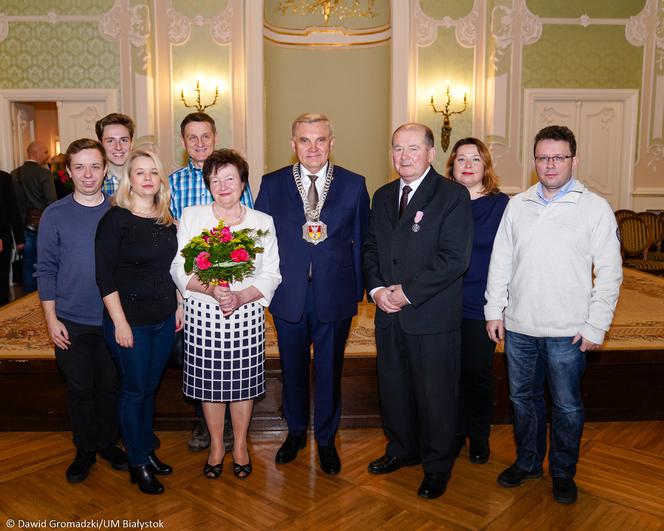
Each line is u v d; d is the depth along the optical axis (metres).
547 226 2.31
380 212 2.54
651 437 3.04
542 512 2.35
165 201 2.40
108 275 2.28
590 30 6.75
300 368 2.71
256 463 2.76
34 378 3.13
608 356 3.20
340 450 2.91
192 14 6.40
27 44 6.41
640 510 2.36
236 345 2.44
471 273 2.63
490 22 6.58
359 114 7.35
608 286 2.24
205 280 2.24
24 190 5.98
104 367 2.59
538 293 2.33
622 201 7.12
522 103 6.77
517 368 2.48
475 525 2.26
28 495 2.48
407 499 2.44
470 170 2.63
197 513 2.34
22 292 6.49
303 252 2.59
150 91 6.41
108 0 6.32
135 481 2.51
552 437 2.44
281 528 2.24
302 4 7.15
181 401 3.15
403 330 2.41
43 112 9.75
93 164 2.41
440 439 2.43
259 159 6.56
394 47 6.54
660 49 6.87
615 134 7.02
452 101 6.64
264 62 6.76
